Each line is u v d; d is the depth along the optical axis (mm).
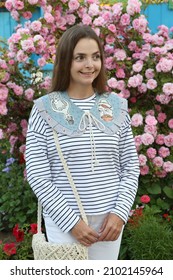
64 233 2205
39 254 2189
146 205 3521
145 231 3066
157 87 3725
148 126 3658
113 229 2182
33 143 2213
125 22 3754
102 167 2219
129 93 3799
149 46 3793
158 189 3750
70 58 2236
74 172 2184
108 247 2295
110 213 2217
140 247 3053
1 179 4273
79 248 2154
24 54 3520
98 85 2393
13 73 3658
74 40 2223
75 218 2139
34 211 3824
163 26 4008
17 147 4090
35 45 3512
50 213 2166
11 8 3684
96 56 2287
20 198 3941
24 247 3273
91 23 3770
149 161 3686
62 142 2189
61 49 2258
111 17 3805
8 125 3865
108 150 2234
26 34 3547
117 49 3812
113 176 2262
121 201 2232
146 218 3277
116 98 2408
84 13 3830
